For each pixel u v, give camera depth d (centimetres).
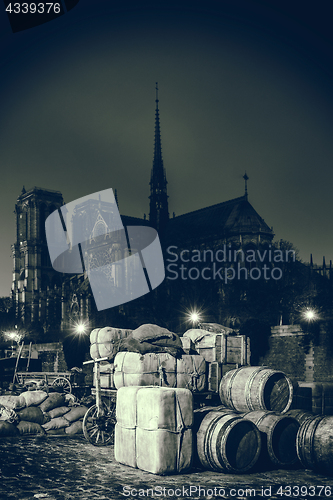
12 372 3241
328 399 2378
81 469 1188
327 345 4059
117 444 1273
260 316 6162
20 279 15500
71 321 10625
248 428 1173
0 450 1440
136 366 1437
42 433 1734
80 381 2412
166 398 1145
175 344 1478
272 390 1410
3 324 13688
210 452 1148
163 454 1124
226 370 1582
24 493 977
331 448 1112
